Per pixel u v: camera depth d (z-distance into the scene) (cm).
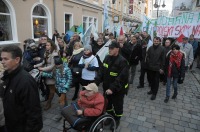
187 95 526
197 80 683
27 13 820
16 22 763
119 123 347
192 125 363
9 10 739
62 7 1091
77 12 1282
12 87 181
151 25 1027
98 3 1658
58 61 359
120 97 321
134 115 395
